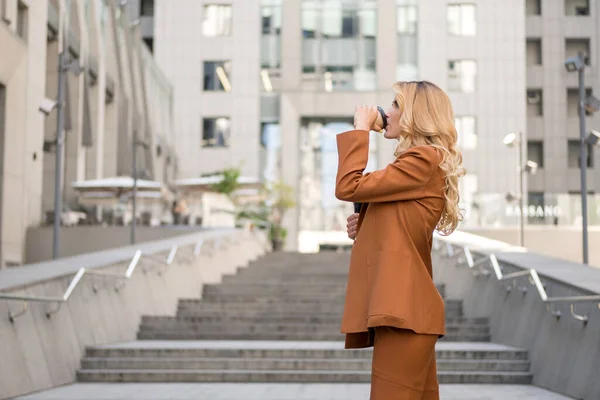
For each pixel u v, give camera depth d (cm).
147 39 5153
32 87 2580
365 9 4856
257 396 968
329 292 1956
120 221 3111
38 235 2600
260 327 1517
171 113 4859
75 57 3047
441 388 1063
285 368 1186
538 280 1074
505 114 4903
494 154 4888
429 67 4872
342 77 4828
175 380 1155
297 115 4797
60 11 2861
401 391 271
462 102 4897
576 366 940
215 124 4878
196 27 4912
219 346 1258
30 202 2619
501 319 1380
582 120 1808
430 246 291
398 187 279
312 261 2659
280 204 3672
